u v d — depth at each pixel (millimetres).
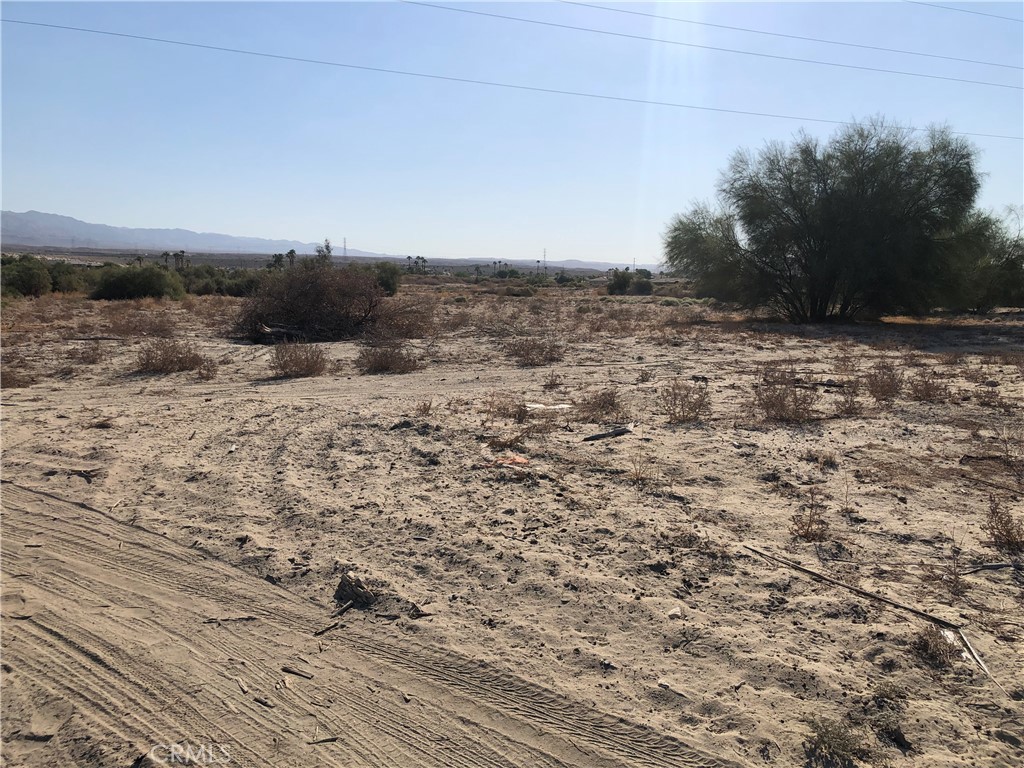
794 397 11773
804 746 3453
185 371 17172
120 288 46906
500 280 108625
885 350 23984
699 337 27500
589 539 5938
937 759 3348
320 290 25781
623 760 3438
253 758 3479
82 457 8523
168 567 5570
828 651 4277
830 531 6117
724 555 5582
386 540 5988
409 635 4555
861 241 35656
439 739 3617
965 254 36219
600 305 48906
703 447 8984
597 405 12094
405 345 23219
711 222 40750
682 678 4043
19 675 4172
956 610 4699
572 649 4352
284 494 7109
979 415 11164
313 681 4109
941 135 35906
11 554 5832
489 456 8492
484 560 5543
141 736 3631
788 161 37750
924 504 6801
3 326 26547
